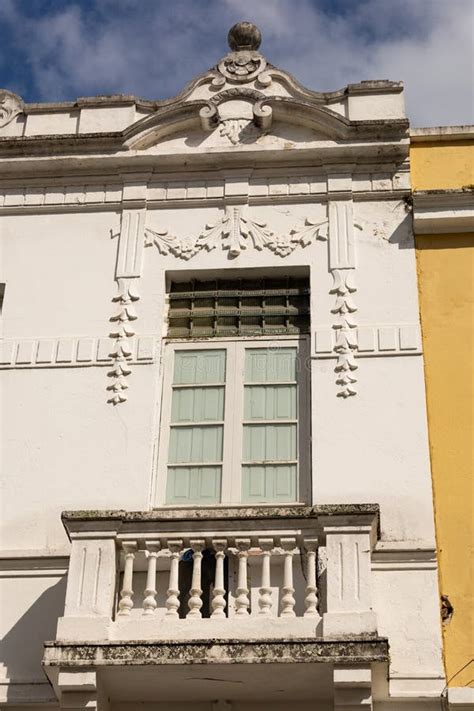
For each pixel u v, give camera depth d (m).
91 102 16.73
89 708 11.86
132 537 12.58
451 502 13.48
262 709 12.45
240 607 12.26
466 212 15.41
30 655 12.94
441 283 15.00
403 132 15.91
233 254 15.37
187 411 14.53
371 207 15.59
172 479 14.07
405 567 13.05
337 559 12.27
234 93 16.48
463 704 12.12
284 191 15.76
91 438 14.17
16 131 16.66
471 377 14.29
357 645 11.71
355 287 14.95
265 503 13.83
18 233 15.82
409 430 13.91
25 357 14.78
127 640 11.99
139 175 16.06
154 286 15.22
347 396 14.19
